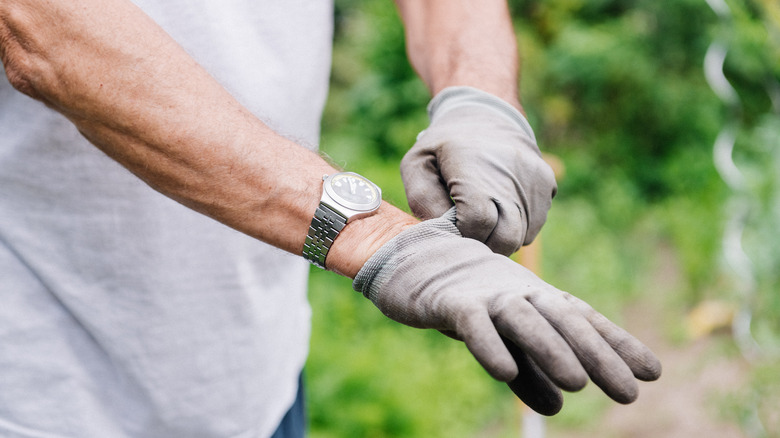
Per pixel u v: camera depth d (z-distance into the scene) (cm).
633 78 514
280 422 151
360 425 297
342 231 89
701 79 518
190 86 85
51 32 83
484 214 98
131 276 117
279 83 122
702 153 498
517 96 122
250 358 130
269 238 90
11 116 106
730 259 359
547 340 76
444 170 106
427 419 308
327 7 129
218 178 85
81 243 114
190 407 128
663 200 493
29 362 119
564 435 319
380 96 538
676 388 342
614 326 82
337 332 349
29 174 109
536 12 539
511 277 84
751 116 489
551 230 435
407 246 88
